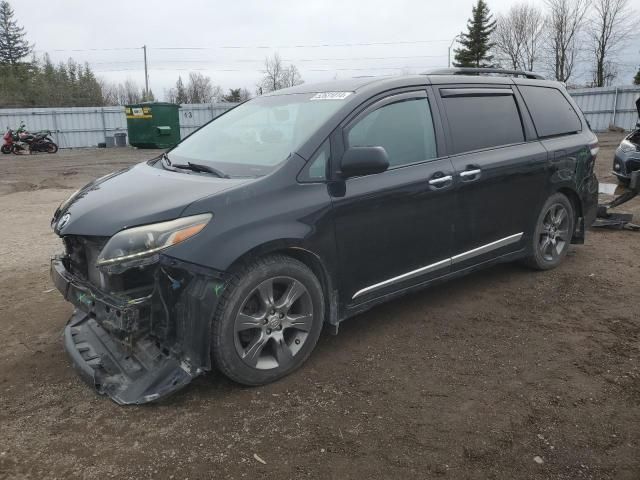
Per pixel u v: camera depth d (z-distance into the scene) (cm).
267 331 323
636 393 313
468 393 317
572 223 538
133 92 7644
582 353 362
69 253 350
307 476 250
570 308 439
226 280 299
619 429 281
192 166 371
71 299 331
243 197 312
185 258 289
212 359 310
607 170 1253
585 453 263
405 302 455
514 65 6138
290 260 326
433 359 358
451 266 423
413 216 385
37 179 1514
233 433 281
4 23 8550
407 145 391
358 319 423
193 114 3431
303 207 328
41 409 304
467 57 5903
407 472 252
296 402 309
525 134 482
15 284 528
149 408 304
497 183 444
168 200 308
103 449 270
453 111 426
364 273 366
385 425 287
